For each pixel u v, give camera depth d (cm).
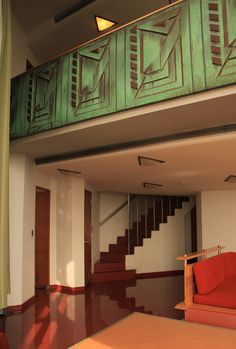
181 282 718
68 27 550
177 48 287
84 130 356
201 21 275
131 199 920
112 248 836
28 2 503
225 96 264
